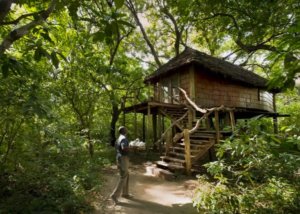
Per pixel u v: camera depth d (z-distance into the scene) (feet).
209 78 43.80
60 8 9.23
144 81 54.70
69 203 17.42
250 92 49.44
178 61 45.16
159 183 26.73
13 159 21.52
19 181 20.44
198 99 41.65
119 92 54.54
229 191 16.11
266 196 16.30
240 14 37.76
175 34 71.51
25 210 16.66
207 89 43.27
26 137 21.80
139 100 58.34
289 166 16.83
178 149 32.58
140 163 39.04
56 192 19.35
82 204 18.54
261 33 36.42
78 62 34.35
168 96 47.98
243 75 47.85
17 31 8.28
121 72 45.50
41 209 17.03
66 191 19.47
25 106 14.51
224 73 41.19
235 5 36.11
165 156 33.60
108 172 31.07
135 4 65.05
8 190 19.97
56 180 20.18
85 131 32.83
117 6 7.58
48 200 18.08
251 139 12.55
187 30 71.67
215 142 31.07
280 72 8.43
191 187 24.34
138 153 46.60
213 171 16.52
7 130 20.76
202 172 29.76
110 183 26.05
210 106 41.96
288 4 26.84
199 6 38.93
